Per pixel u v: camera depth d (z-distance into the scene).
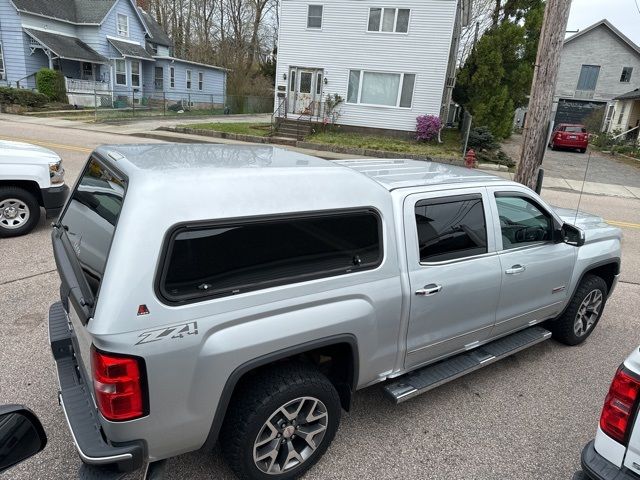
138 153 2.61
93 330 1.90
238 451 2.36
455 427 3.20
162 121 23.83
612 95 36.09
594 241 4.29
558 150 26.80
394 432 3.11
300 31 20.70
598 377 3.92
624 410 1.97
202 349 2.10
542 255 3.72
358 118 21.05
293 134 20.17
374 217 2.70
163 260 2.00
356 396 3.48
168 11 43.94
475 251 3.26
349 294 2.56
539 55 7.26
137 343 1.94
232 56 43.16
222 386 2.19
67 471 2.64
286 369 2.48
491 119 21.33
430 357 3.18
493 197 3.40
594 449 2.10
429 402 3.46
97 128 19.25
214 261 2.14
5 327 4.04
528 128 7.48
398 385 3.05
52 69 24.78
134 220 1.98
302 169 2.52
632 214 11.17
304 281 2.41
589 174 17.88
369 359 2.76
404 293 2.80
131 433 2.03
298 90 21.56
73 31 27.80
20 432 1.63
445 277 3.03
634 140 26.94
